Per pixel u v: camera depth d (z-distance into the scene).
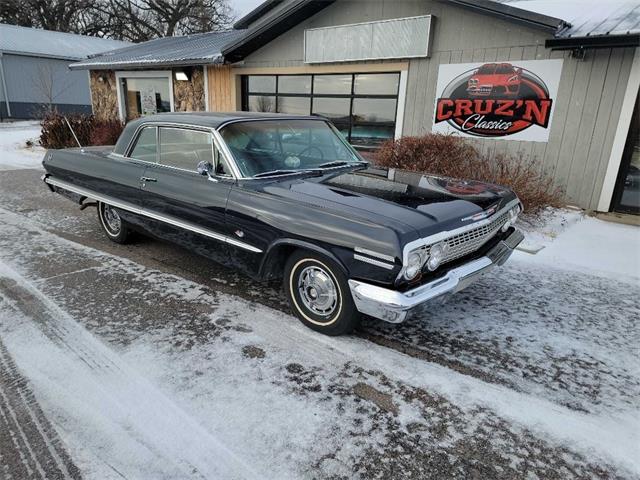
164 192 4.16
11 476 2.12
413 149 7.18
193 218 3.96
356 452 2.28
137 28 35.75
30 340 3.24
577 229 6.23
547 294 4.18
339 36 9.38
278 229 3.30
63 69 26.61
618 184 6.98
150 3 34.09
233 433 2.39
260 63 11.17
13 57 24.61
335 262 3.05
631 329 3.58
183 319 3.58
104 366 2.95
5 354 3.07
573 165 7.27
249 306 3.83
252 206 3.46
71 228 6.05
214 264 4.80
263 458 2.23
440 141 7.19
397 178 3.95
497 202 3.52
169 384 2.78
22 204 7.36
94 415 2.50
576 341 3.38
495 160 7.50
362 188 3.54
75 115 15.17
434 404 2.64
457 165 6.92
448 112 8.37
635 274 4.70
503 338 3.39
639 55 6.40
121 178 4.66
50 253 5.05
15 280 4.29
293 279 3.46
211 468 2.16
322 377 2.87
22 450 2.26
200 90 12.88
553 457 2.27
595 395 2.75
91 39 29.98
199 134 3.95
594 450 2.31
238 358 3.06
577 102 7.02
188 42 15.77
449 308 3.86
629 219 6.67
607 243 5.66
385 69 9.05
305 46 10.00
